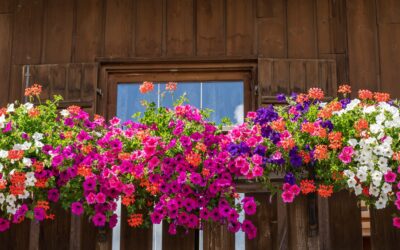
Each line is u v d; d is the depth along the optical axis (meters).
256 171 3.29
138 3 5.34
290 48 5.23
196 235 3.50
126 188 3.36
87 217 3.57
